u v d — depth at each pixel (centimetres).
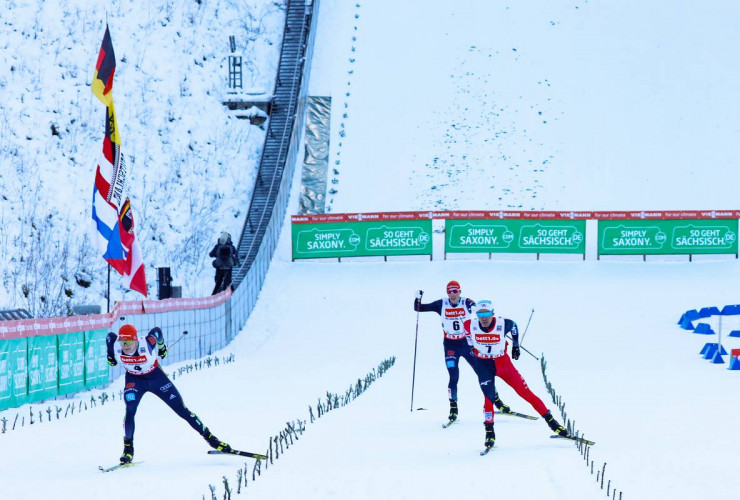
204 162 7350
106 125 3825
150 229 6372
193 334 4375
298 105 8025
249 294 5322
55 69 7231
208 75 8325
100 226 3816
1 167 6081
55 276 5381
